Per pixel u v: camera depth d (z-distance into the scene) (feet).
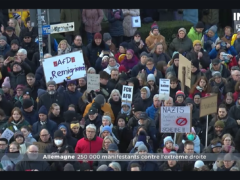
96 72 65.46
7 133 49.55
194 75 61.00
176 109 48.60
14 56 62.34
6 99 56.39
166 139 47.62
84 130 49.49
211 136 52.16
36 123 52.34
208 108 50.11
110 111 55.47
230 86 59.16
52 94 56.39
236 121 53.36
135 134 51.13
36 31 69.97
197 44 65.98
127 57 65.41
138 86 58.18
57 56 59.31
